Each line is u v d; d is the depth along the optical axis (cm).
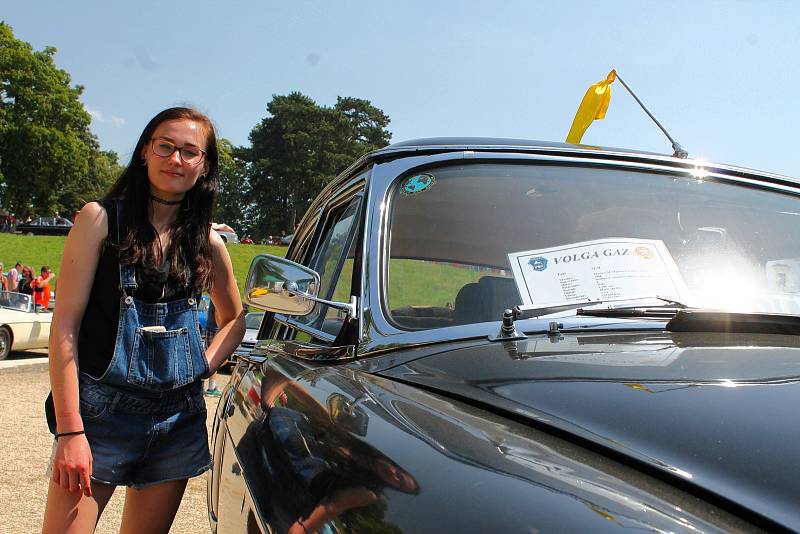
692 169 219
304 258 277
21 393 867
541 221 187
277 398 151
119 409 206
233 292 241
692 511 77
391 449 97
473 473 85
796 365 115
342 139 10094
